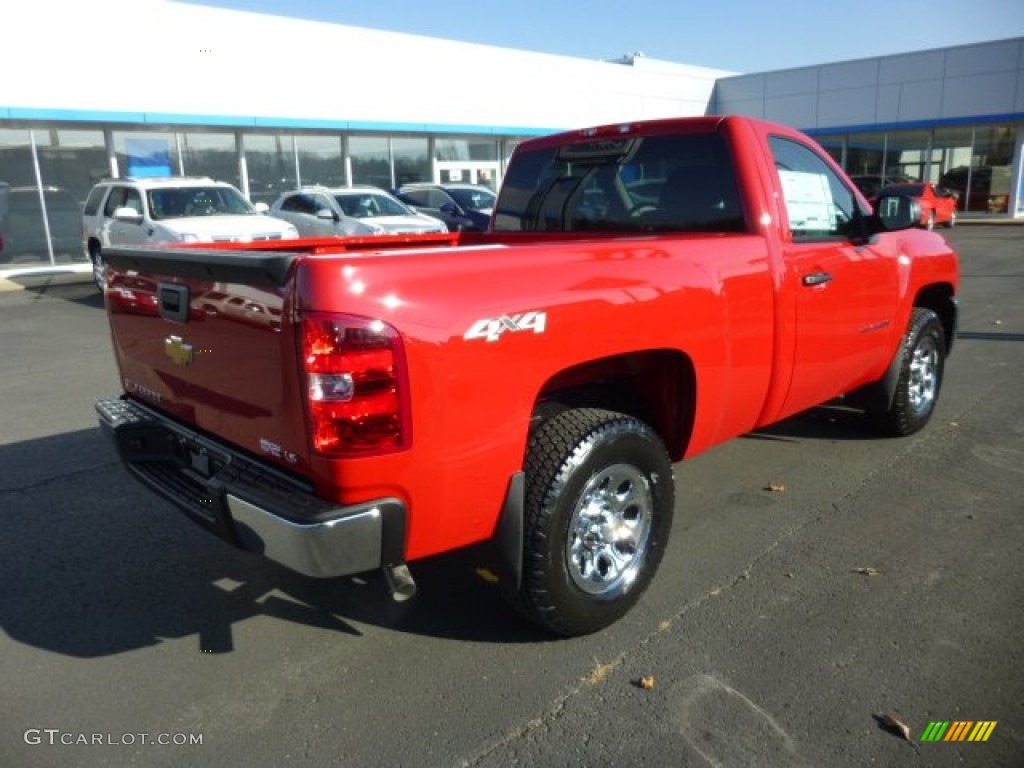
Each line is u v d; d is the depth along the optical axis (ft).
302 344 8.07
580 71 92.99
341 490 8.29
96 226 47.60
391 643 10.94
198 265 9.42
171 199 43.86
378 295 8.09
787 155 13.75
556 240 15.11
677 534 13.94
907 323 17.08
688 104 109.19
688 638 10.82
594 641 10.82
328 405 8.07
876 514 14.57
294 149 71.46
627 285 10.30
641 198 14.28
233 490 9.00
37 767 8.66
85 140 60.03
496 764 8.60
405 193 63.10
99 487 16.71
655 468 11.11
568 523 10.03
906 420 18.03
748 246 12.34
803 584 12.16
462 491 9.01
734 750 8.71
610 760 8.61
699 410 11.76
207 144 66.13
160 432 11.28
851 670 10.03
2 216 57.67
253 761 8.72
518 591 10.07
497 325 8.89
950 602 11.57
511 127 86.38
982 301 39.19
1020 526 13.97
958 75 91.56
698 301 11.24
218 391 9.86
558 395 11.62
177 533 14.52
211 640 11.12
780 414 13.96
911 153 98.63
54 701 9.80
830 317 14.16
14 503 15.88
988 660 10.19
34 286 53.21
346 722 9.33
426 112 78.38
